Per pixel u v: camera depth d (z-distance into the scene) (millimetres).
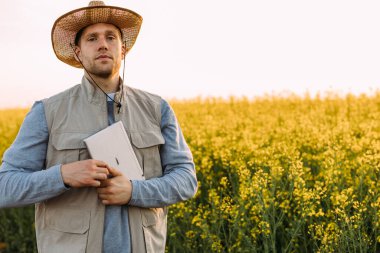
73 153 2217
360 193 3803
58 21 2385
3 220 6160
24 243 5801
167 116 2500
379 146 4422
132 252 2240
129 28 2561
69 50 2580
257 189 3762
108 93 2355
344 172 4152
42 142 2242
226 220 4305
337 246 3408
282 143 5125
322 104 9773
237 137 6625
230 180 4562
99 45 2281
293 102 10570
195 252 4184
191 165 2518
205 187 4789
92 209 2193
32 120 2242
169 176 2379
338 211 3350
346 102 9633
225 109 10984
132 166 2256
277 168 4094
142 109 2436
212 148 5516
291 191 3824
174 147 2465
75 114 2268
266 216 3627
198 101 12453
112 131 2232
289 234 3904
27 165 2209
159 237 2408
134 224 2256
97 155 2166
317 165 4906
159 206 2301
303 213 3545
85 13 2305
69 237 2191
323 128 6000
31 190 2104
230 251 3914
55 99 2289
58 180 2082
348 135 5246
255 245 3805
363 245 3336
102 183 2150
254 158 4730
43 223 2258
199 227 4168
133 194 2189
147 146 2354
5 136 9328
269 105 10727
